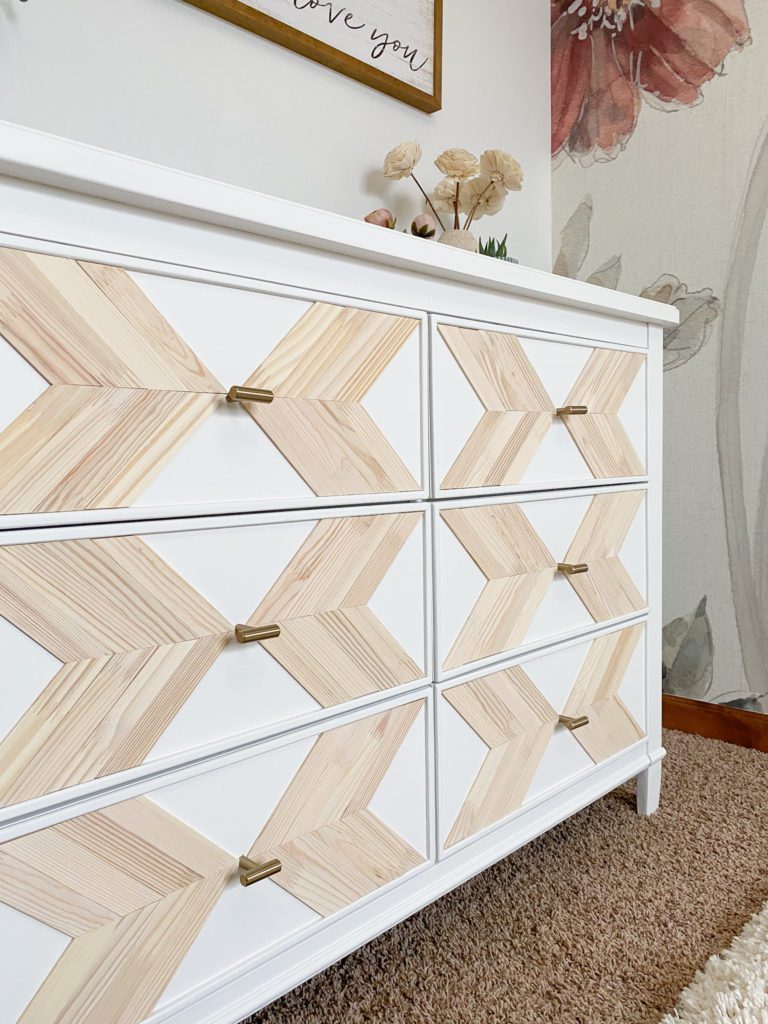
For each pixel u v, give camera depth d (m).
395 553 0.85
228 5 1.17
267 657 0.74
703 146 1.58
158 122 1.12
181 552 0.67
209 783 0.70
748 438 1.53
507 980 0.87
